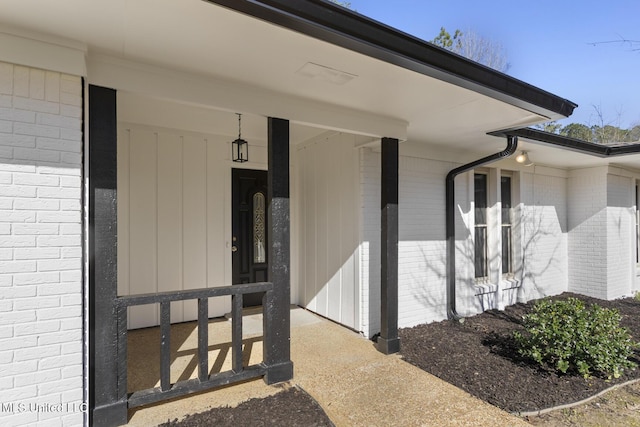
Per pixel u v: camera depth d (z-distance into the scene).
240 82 2.58
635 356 3.68
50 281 2.02
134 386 2.75
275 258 2.86
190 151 4.52
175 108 3.54
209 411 2.41
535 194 6.17
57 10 1.68
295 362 3.31
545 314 3.50
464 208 5.12
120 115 3.81
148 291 4.21
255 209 5.04
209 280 4.62
